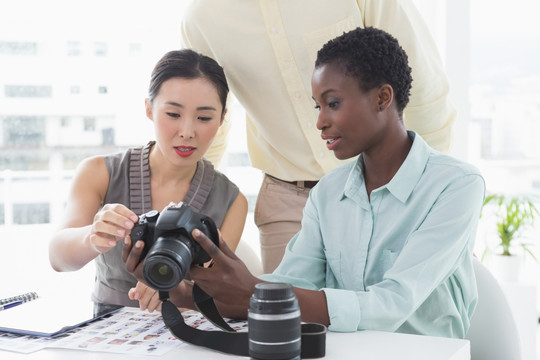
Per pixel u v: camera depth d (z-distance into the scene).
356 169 1.18
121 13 2.46
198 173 1.45
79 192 1.41
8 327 0.94
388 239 1.11
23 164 2.48
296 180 1.59
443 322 1.12
